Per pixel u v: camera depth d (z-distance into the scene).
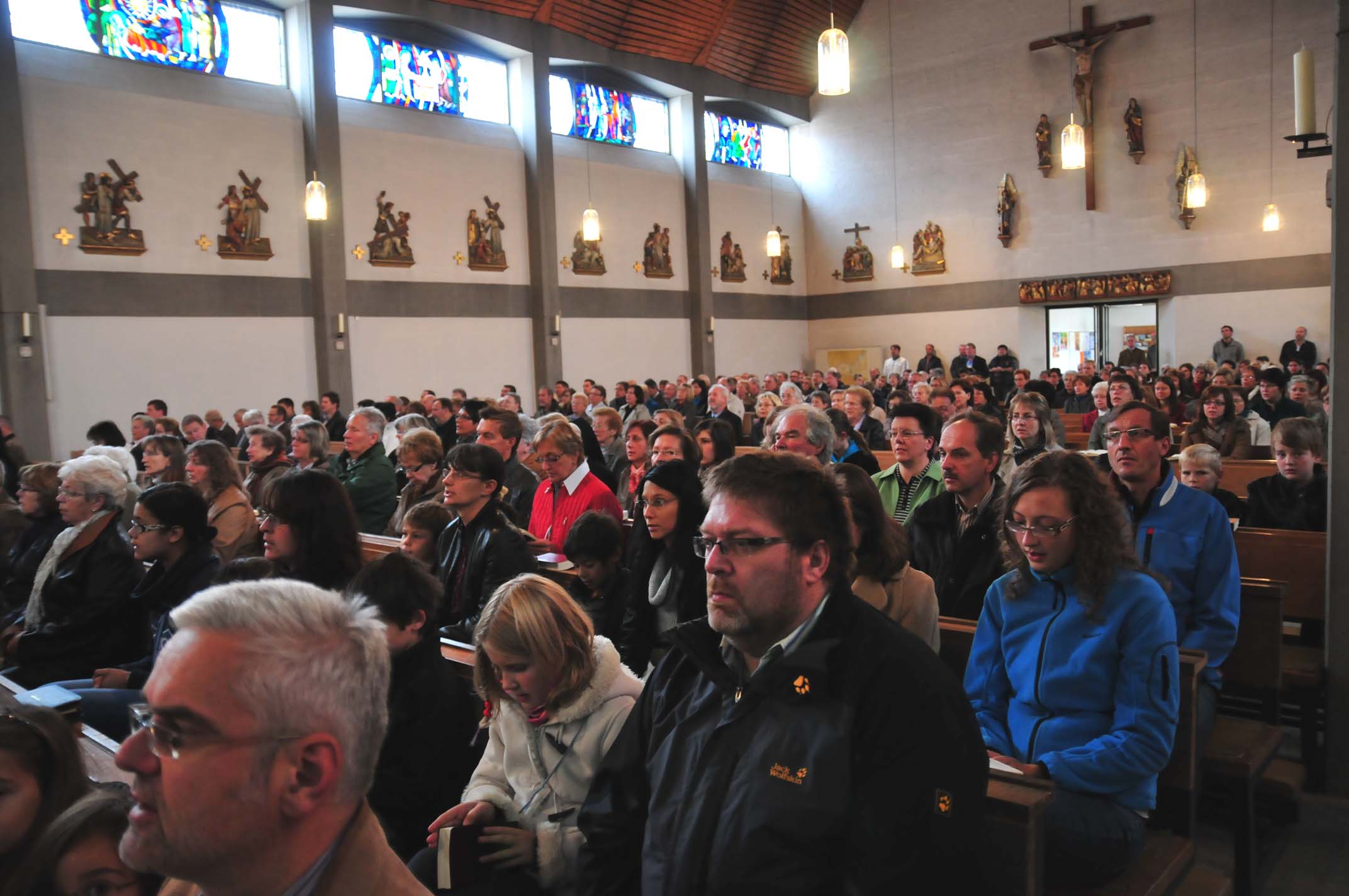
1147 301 19.02
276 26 14.30
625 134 19.20
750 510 1.52
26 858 1.66
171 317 12.93
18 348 11.46
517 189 17.16
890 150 21.31
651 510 3.20
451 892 2.11
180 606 1.03
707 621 1.74
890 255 21.47
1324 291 16.88
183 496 3.69
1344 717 3.55
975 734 1.50
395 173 15.31
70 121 11.95
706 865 1.50
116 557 4.11
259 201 13.73
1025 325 20.03
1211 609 3.13
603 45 17.89
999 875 1.81
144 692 0.98
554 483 4.79
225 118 13.42
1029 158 19.56
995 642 2.62
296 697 0.96
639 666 3.31
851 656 1.50
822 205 22.41
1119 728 2.29
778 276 22.17
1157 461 3.27
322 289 14.36
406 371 15.52
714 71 20.08
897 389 10.55
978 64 20.02
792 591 1.53
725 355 20.89
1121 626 2.34
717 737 1.58
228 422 13.50
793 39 20.70
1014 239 19.92
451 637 3.62
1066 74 18.98
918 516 3.57
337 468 6.45
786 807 1.44
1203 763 2.96
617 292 18.77
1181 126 18.00
